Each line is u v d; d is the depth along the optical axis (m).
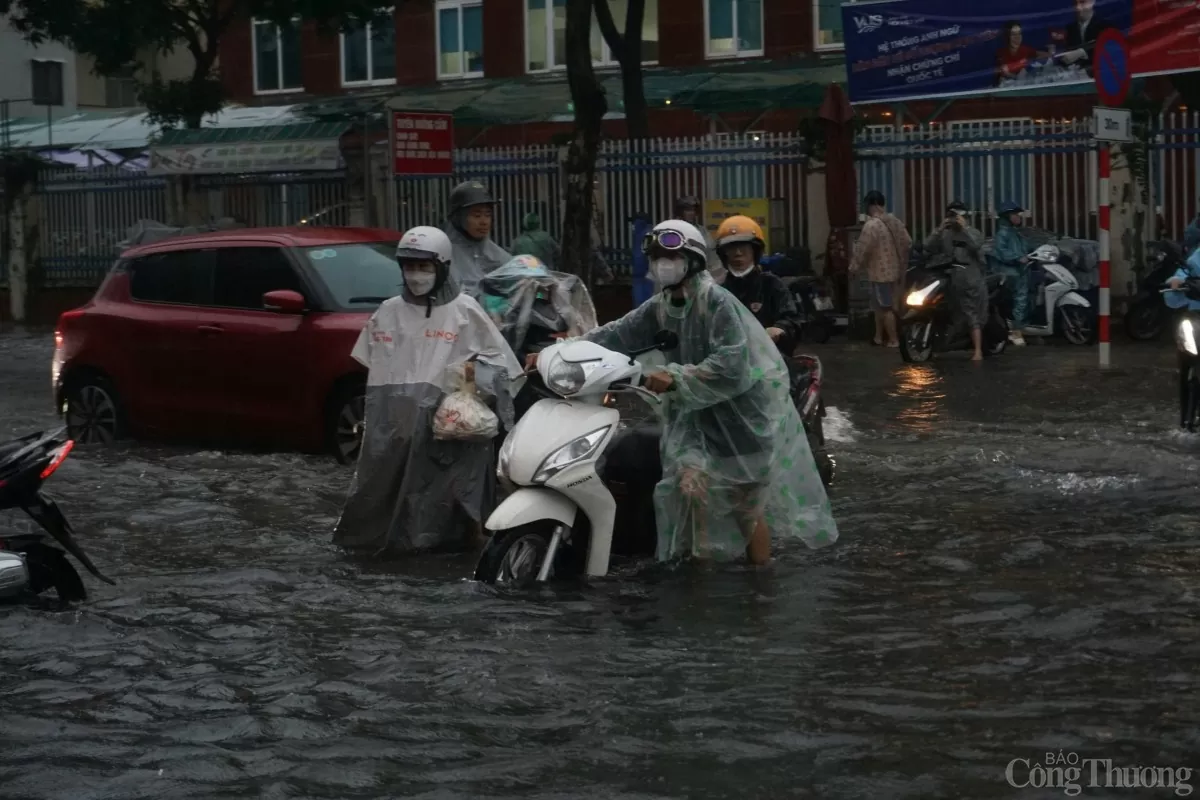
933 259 18.00
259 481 10.60
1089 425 12.45
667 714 5.38
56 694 5.80
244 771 4.91
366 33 37.03
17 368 20.62
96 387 12.71
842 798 4.56
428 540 8.37
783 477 7.68
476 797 4.63
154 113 29.55
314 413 11.45
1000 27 22.20
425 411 8.36
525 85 33.50
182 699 5.71
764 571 7.57
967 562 7.69
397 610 6.98
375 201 24.86
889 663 5.98
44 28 30.22
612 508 7.39
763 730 5.19
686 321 7.45
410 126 21.52
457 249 10.23
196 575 7.80
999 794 4.58
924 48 22.72
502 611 6.83
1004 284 19.38
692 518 7.52
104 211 28.75
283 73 38.50
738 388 7.30
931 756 4.92
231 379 11.84
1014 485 9.80
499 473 7.37
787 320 8.82
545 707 5.50
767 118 29.75
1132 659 5.97
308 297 11.62
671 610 6.83
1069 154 20.73
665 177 23.17
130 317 12.47
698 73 31.78
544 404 7.43
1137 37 20.69
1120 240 20.25
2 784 4.82
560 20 34.66
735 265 8.88
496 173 24.12
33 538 7.25
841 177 21.59
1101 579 7.26
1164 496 9.31
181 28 30.22
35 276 29.70
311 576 7.75
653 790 4.66
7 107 37.09
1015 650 6.13
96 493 10.24
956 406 13.94
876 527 8.60
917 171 21.73
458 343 8.51
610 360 7.23
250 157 25.53
